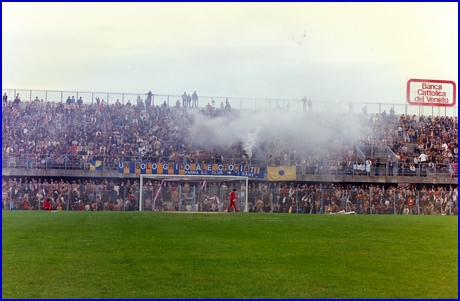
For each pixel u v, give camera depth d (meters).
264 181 41.69
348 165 43.59
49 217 25.59
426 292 13.82
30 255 16.92
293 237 20.92
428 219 28.33
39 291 13.30
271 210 36.19
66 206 35.09
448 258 17.62
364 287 14.12
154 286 13.78
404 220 27.50
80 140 46.44
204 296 13.03
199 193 34.72
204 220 25.59
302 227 23.73
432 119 51.38
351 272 15.60
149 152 45.59
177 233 21.25
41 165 40.22
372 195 37.38
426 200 37.56
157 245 18.70
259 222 25.19
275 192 36.41
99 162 40.59
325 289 13.85
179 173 40.88
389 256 17.83
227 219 26.28
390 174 43.41
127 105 49.56
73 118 47.72
